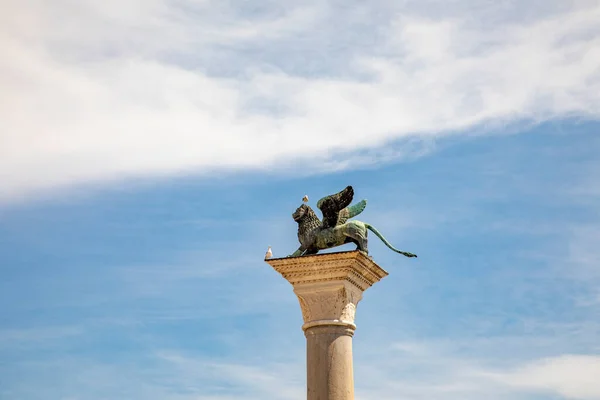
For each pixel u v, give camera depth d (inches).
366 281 1122.0
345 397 1059.3
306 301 1090.7
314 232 1122.0
